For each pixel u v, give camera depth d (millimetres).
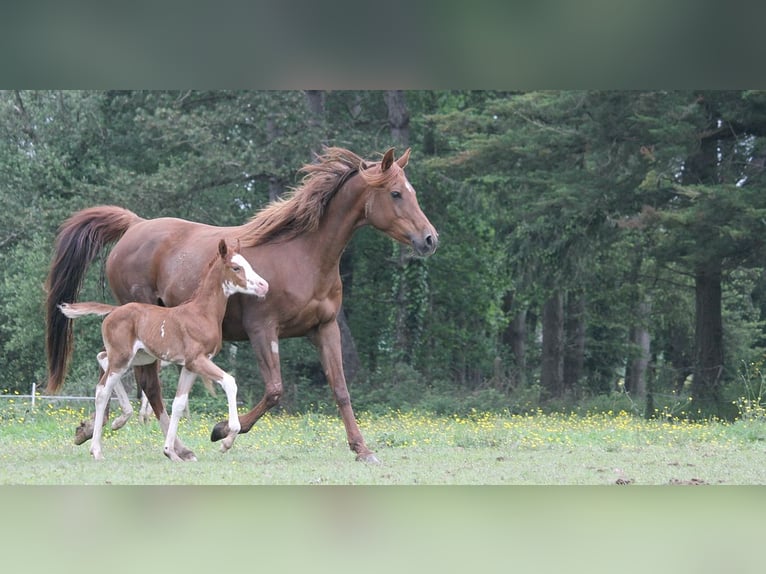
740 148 25453
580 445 12828
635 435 14344
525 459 10789
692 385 25734
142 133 28750
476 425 17875
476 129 28891
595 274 28328
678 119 23859
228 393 9977
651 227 24891
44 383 29156
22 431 14039
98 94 30422
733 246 23875
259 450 11539
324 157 11141
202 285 10156
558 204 25625
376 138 29500
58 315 12195
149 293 11492
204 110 28766
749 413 18359
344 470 9320
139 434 13242
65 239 12289
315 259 10820
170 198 27422
